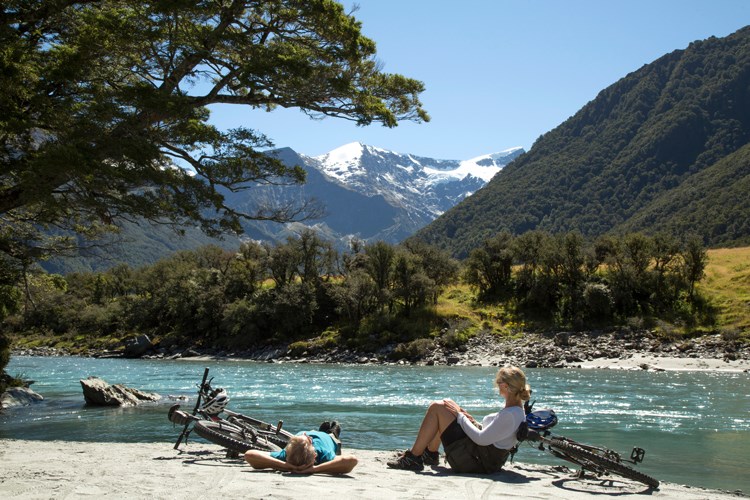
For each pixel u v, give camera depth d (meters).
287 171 17.72
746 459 12.31
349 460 7.56
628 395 26.58
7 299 23.30
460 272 80.25
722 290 63.31
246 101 18.03
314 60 17.72
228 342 73.81
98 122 15.05
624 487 7.62
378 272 69.94
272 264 78.44
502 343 59.66
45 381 36.28
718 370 43.97
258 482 6.70
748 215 173.88
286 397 26.25
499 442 7.60
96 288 111.75
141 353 74.81
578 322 62.03
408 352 57.81
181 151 17.19
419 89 18.81
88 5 17.81
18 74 14.84
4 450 10.81
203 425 9.25
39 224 20.97
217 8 16.88
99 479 6.89
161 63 17.05
